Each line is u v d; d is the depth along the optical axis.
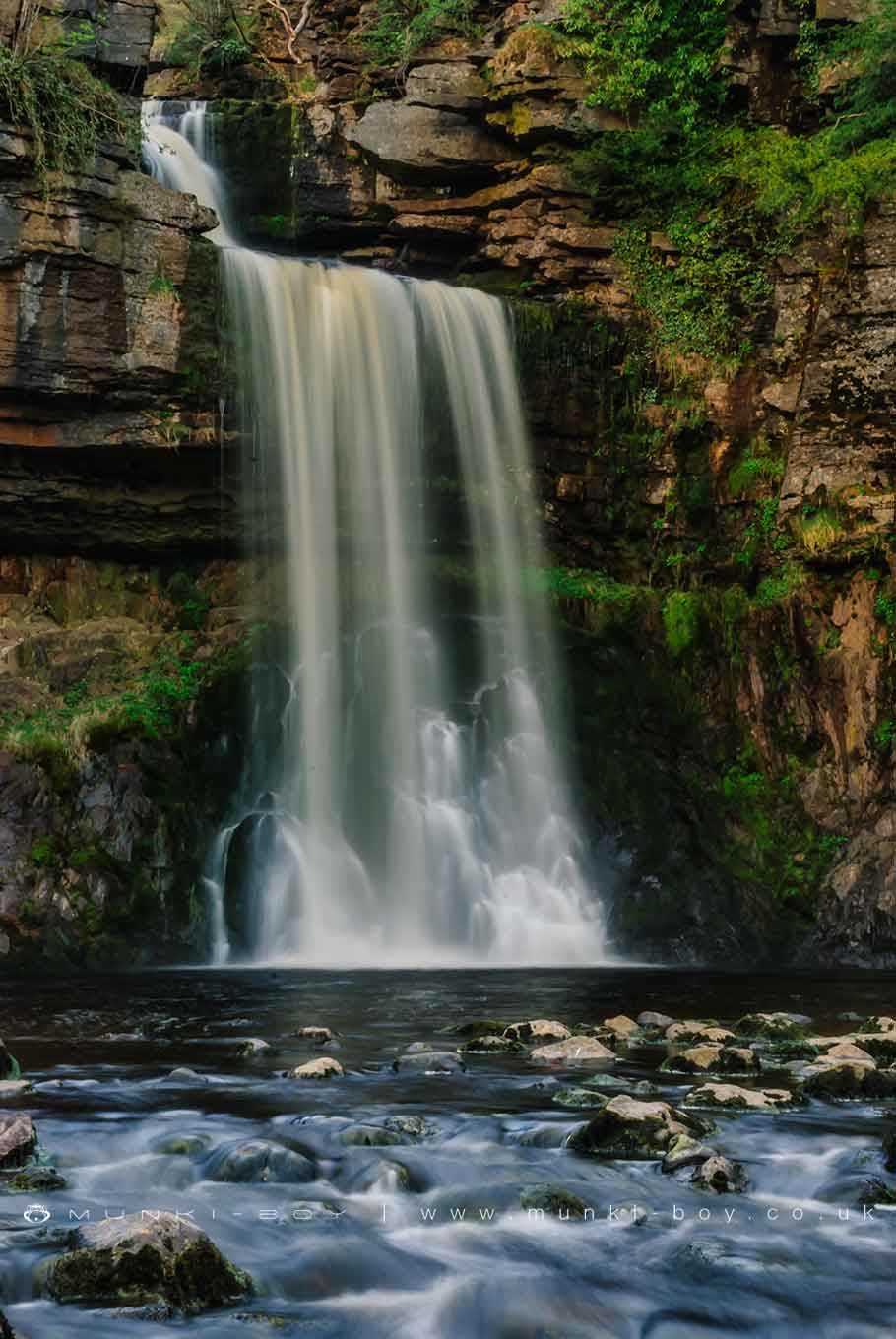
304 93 28.47
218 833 19.44
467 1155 6.69
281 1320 4.87
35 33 20.02
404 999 13.66
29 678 20.31
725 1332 4.85
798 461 23.91
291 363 21.77
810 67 26.11
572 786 21.61
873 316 23.64
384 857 20.73
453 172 26.53
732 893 21.00
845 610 23.22
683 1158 6.50
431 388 23.00
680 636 23.05
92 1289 5.00
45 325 20.00
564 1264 5.38
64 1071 8.80
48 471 21.28
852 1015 12.52
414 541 22.70
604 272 25.77
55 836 18.33
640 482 25.23
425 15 27.06
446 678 22.11
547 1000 13.66
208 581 22.62
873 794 22.22
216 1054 9.62
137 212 20.50
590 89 25.83
